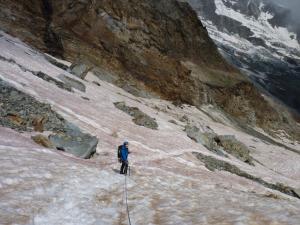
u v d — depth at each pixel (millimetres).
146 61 99812
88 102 46812
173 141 44469
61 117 31219
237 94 118750
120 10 109000
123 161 22672
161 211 15344
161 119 57406
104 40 96125
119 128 40094
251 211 14836
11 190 14664
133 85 87250
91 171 19734
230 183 33875
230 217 14102
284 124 130375
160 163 33312
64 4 97125
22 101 29859
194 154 42062
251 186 35750
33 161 18719
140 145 36844
